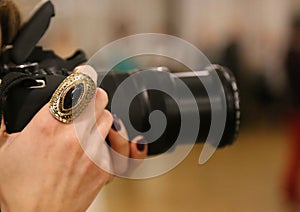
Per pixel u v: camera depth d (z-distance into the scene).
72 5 3.71
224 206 3.02
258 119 4.83
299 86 3.46
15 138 0.57
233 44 4.79
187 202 3.05
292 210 3.06
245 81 4.79
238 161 3.88
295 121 3.38
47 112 0.57
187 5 4.93
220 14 4.93
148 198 3.07
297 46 3.56
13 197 0.56
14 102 0.59
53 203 0.56
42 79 0.59
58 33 2.16
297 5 4.88
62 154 0.56
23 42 0.69
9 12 0.68
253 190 3.28
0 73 0.66
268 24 4.93
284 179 3.23
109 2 4.21
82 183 0.58
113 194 3.05
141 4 4.61
